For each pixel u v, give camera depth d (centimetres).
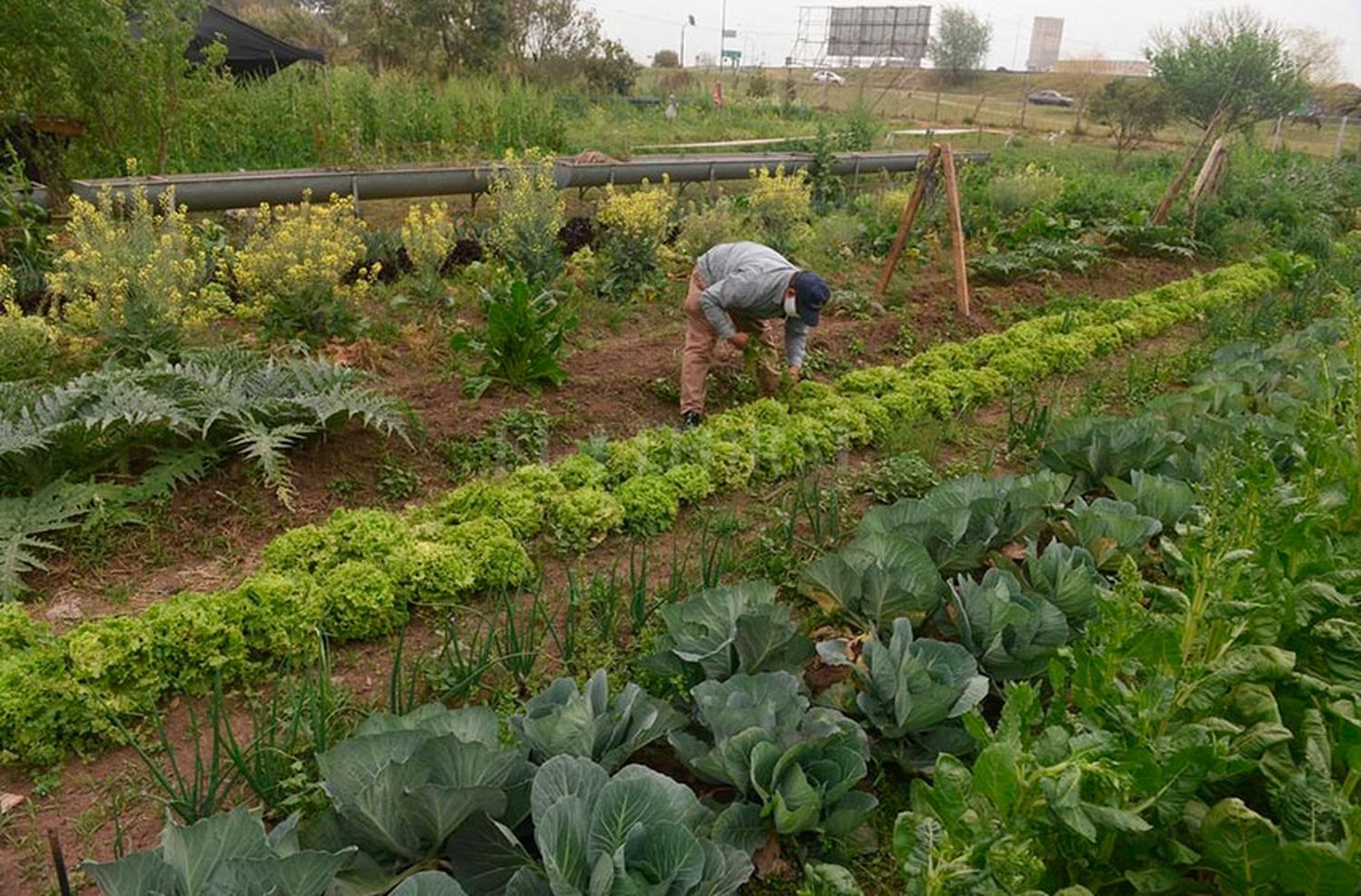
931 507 460
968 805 232
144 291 670
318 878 237
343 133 1580
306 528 471
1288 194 1814
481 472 597
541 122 1881
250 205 1087
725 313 655
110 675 367
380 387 692
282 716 374
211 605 398
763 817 314
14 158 1113
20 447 477
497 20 2997
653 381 752
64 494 486
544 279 945
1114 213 1538
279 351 738
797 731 331
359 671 414
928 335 965
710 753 318
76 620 433
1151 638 275
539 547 517
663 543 538
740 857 283
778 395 728
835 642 381
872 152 1961
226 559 489
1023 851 206
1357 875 213
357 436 607
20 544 461
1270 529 333
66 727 354
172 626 383
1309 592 327
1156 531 457
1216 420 592
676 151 2117
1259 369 717
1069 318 976
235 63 1739
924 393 754
